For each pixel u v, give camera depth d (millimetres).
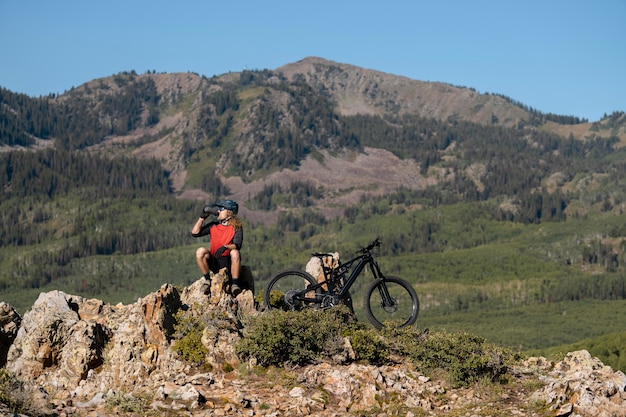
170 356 12266
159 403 10477
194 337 12430
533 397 11148
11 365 12922
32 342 12562
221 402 10781
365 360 12500
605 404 10469
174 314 12938
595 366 12883
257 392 11273
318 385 11508
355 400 11172
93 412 10141
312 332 12484
